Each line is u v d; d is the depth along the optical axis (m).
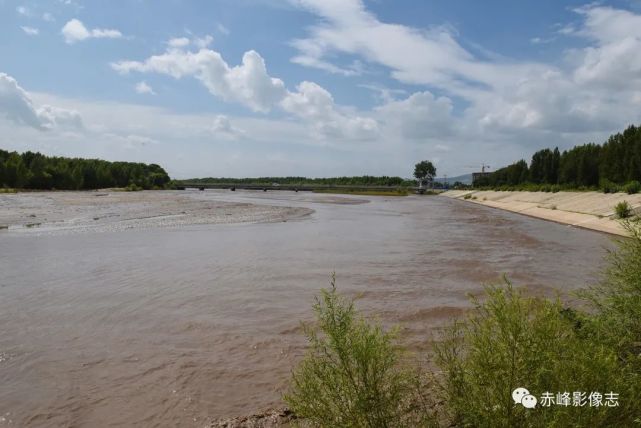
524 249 23.41
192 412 6.45
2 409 6.52
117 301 12.20
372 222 38.84
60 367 7.98
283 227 32.22
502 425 3.80
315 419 4.34
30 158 111.88
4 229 27.36
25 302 11.99
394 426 4.35
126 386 7.27
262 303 12.18
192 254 19.69
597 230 33.19
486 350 4.19
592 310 6.88
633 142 53.38
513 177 103.19
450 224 38.69
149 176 139.38
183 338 9.50
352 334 4.43
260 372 7.80
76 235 25.19
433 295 13.26
